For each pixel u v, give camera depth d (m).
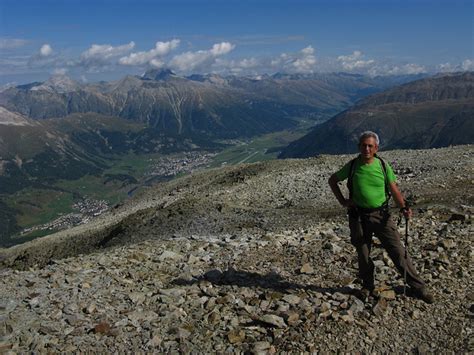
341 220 19.55
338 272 10.88
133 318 8.55
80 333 7.97
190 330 8.12
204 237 17.92
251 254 13.33
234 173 52.56
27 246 49.09
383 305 8.68
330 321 8.20
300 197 31.92
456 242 12.32
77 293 9.80
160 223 28.88
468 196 19.70
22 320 8.40
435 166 32.41
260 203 32.84
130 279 11.09
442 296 9.14
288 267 11.62
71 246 36.31
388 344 7.69
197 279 11.01
